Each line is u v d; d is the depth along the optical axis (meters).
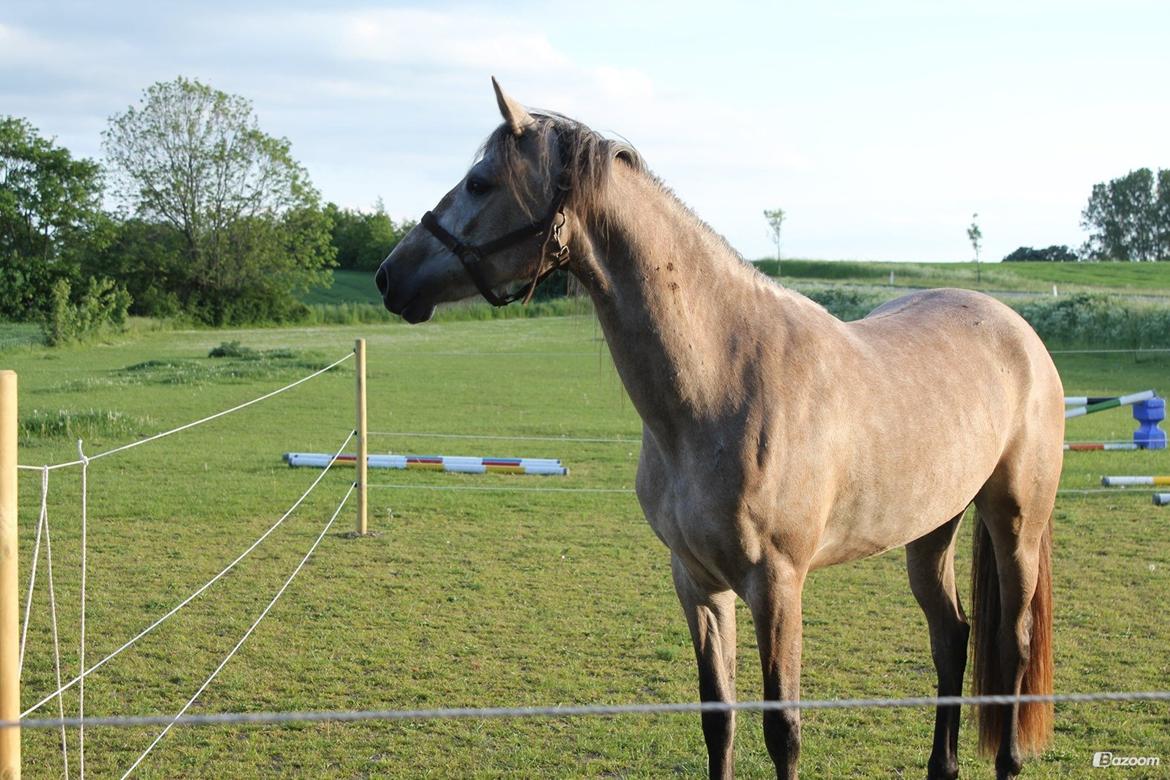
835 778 4.06
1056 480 4.22
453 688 4.99
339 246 73.38
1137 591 6.60
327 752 4.28
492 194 3.06
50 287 46.31
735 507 3.10
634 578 7.04
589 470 11.41
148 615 6.15
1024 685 4.09
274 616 6.16
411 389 19.83
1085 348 24.27
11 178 49.50
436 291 3.13
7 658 2.70
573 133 3.07
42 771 4.09
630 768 4.12
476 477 10.97
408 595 6.61
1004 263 70.44
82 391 18.77
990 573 4.16
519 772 4.08
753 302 3.32
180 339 35.72
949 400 3.72
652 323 3.11
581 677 5.14
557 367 24.30
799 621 3.22
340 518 8.92
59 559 7.47
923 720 4.65
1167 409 16.16
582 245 3.07
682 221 3.23
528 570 7.25
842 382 3.37
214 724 4.57
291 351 27.06
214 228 50.00
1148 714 4.64
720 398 3.13
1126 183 93.62
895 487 3.50
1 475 2.68
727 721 3.42
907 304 4.41
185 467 11.33
